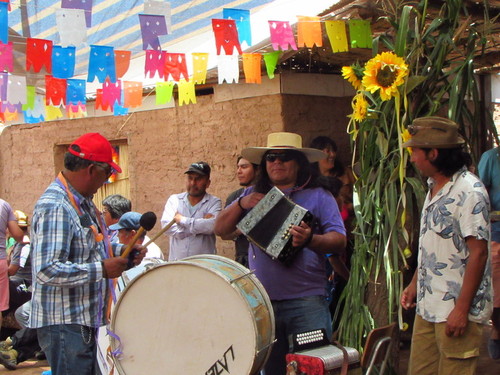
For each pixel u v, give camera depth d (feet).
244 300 11.04
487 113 15.35
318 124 23.63
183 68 17.56
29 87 18.88
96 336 12.62
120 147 28.81
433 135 12.40
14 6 18.93
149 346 11.75
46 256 11.93
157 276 11.71
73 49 16.15
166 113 26.40
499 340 18.67
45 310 12.25
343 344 15.66
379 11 17.33
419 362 13.00
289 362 11.33
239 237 19.02
